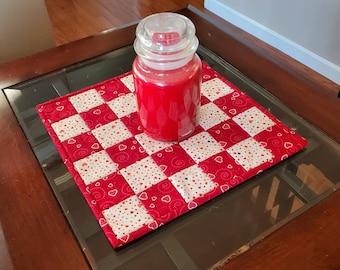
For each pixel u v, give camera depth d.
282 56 2.00
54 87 0.94
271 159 0.74
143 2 2.47
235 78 0.93
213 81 0.91
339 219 0.64
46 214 0.67
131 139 0.79
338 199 0.67
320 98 0.86
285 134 0.78
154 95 0.71
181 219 0.66
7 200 0.69
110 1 2.48
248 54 1.00
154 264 0.60
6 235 0.64
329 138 0.78
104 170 0.73
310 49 1.88
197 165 0.73
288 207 0.67
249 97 0.87
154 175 0.72
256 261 0.59
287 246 0.61
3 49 1.19
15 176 0.73
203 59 0.98
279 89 0.89
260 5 2.03
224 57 0.99
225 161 0.74
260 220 0.65
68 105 0.87
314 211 0.66
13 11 1.16
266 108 0.85
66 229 0.65
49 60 1.01
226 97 0.87
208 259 0.60
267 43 2.09
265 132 0.79
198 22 1.10
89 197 0.68
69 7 2.43
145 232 0.64
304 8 1.80
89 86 0.92
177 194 0.68
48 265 0.60
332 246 0.60
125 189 0.69
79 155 0.76
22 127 0.83
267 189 0.70
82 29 2.25
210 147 0.76
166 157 0.75
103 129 0.81
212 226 0.65
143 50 0.69
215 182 0.70
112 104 0.87
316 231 0.62
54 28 2.27
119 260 0.61
